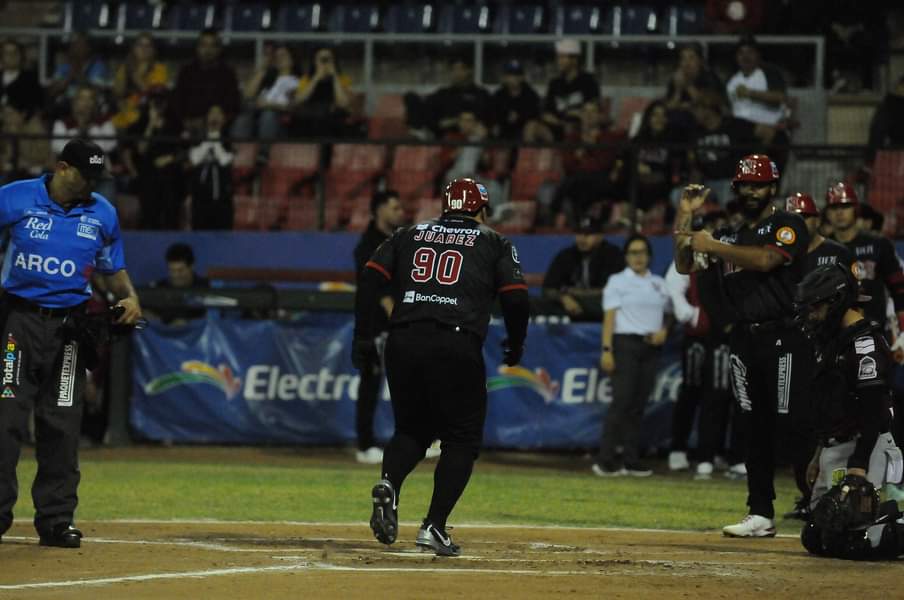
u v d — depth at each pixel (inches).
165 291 2130.9
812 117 2731.3
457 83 2576.3
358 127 2593.5
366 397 1969.7
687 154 2327.8
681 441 1955.0
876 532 1026.1
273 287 2230.6
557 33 3011.8
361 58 3065.9
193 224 2416.3
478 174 2464.3
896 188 2277.3
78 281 1067.9
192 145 2429.9
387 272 1058.1
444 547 1015.0
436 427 1058.1
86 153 1057.5
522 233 2354.8
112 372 2142.0
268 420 2138.3
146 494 1523.1
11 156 2561.5
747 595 850.1
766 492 1213.7
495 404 2097.7
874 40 2817.4
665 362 2062.0
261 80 2687.0
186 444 2146.9
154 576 890.7
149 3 3179.1
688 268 1229.7
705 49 2819.9
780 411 1171.3
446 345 1013.8
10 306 1057.5
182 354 2145.7
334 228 2475.4
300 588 842.8
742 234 1196.5
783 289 1168.2
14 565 940.6
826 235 1614.2
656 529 1288.1
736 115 2453.2
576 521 1346.0
